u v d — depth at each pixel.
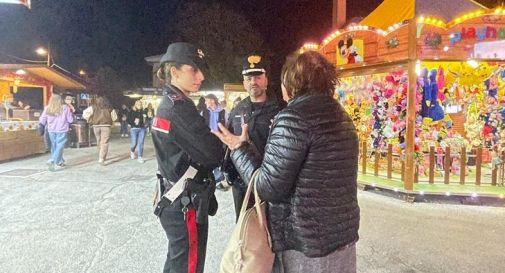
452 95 7.93
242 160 2.26
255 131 3.49
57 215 5.75
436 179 7.57
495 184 7.20
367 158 8.44
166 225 2.64
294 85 2.17
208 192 2.65
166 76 2.64
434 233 5.14
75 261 4.14
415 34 6.58
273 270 2.21
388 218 5.78
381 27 8.47
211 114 10.16
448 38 6.72
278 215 2.12
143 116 11.09
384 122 8.19
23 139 11.85
